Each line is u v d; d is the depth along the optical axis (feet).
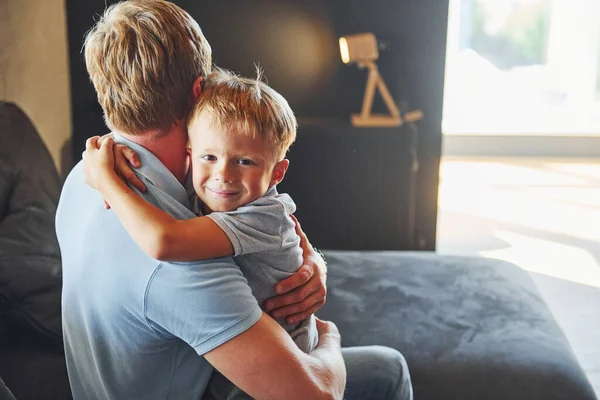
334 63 10.66
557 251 12.19
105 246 3.23
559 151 18.94
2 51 8.12
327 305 6.72
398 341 6.10
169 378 3.39
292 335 3.67
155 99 3.18
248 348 3.08
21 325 5.29
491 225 13.48
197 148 3.29
